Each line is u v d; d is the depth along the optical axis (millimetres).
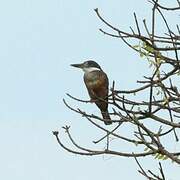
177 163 11008
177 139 11766
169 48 12016
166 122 11680
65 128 11852
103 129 11711
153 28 11852
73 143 11789
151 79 11352
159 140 11086
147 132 11070
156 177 10938
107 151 11648
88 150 11719
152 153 11367
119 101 11094
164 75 12242
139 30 11961
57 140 11781
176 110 11852
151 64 12062
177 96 11547
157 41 12047
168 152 11070
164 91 11633
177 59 11844
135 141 11406
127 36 12164
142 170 11039
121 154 11461
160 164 10516
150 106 11516
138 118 11719
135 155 11461
